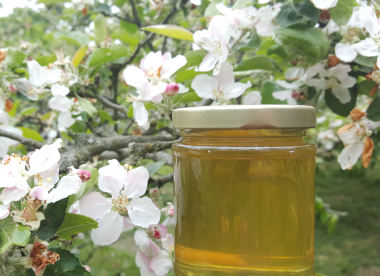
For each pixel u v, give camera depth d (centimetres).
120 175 25
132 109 32
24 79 40
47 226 21
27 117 62
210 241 22
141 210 25
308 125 22
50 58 41
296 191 22
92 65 37
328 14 33
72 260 22
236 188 22
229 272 22
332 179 226
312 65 33
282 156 22
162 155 42
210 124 22
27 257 21
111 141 33
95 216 25
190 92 32
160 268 30
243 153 22
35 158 22
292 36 30
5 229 20
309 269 22
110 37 55
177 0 54
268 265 22
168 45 73
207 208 22
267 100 41
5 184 20
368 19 29
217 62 31
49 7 92
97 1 59
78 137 33
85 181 24
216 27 30
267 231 22
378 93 31
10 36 114
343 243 131
